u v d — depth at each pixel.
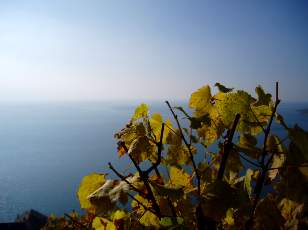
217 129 1.70
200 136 1.73
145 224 1.63
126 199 1.34
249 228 1.38
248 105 1.59
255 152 1.52
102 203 1.35
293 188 1.39
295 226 1.39
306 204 1.38
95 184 1.58
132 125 1.74
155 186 1.45
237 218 1.46
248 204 1.30
